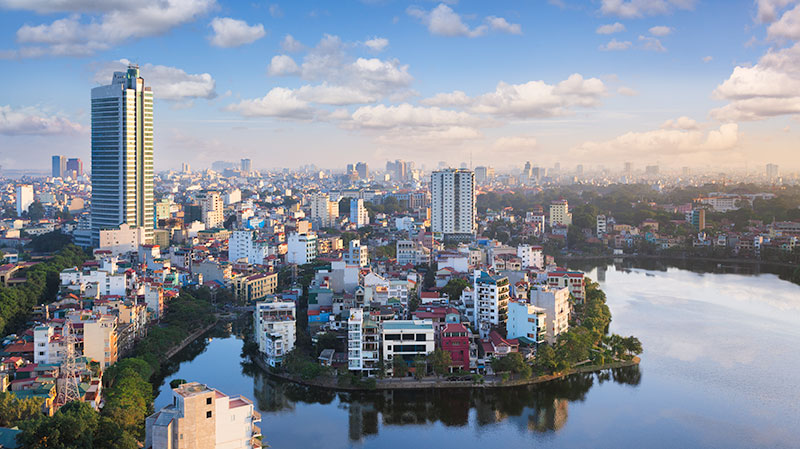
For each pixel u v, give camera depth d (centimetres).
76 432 16125
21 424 17050
